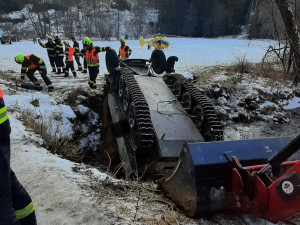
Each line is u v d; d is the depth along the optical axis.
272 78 13.10
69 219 2.88
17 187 1.57
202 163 2.80
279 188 2.31
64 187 3.40
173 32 57.69
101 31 56.50
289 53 12.95
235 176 2.78
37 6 65.00
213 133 5.78
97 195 3.27
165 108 6.36
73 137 7.45
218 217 2.97
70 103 8.80
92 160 7.66
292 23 11.90
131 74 7.02
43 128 5.61
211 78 12.60
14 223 1.33
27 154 4.30
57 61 12.40
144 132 5.44
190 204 2.90
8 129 1.31
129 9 73.06
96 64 9.51
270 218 2.48
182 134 5.71
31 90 8.66
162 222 2.82
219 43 35.12
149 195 3.38
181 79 7.23
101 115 9.15
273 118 10.08
